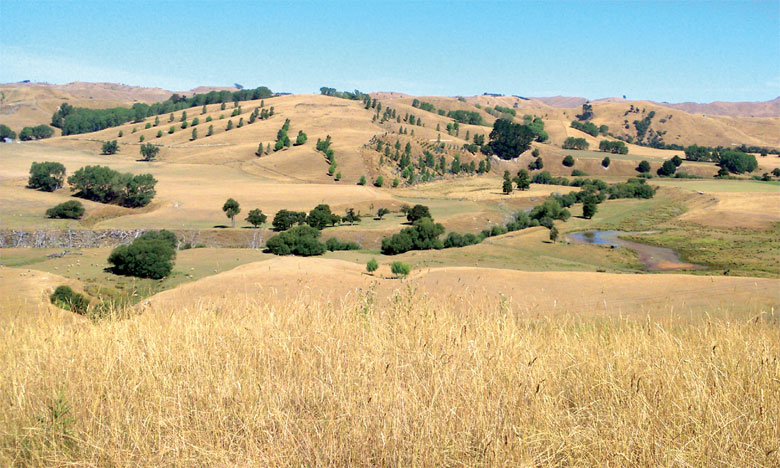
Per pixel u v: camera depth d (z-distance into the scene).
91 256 68.12
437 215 110.75
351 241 86.44
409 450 3.08
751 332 5.42
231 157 183.00
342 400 3.55
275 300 6.84
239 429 3.37
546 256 74.00
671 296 21.61
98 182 111.00
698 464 3.05
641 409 3.55
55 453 3.09
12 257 67.38
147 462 3.07
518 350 4.66
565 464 3.13
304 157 178.38
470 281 31.39
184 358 4.44
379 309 6.30
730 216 101.19
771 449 3.07
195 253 70.81
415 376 4.00
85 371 4.23
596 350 4.94
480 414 3.38
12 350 4.86
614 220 108.19
